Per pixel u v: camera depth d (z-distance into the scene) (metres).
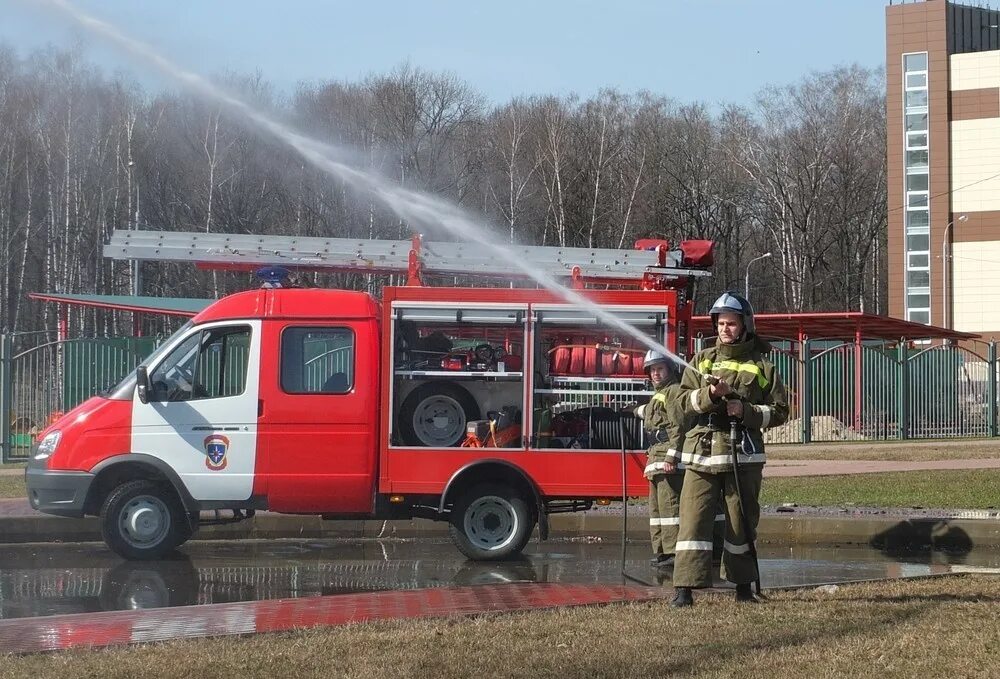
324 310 11.29
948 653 6.07
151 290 45.00
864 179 61.84
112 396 11.42
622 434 10.29
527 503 11.27
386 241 12.30
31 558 11.64
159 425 11.29
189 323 11.48
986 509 13.84
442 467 11.12
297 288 11.76
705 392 7.41
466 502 11.24
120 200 41.72
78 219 43.06
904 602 7.73
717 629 6.77
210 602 9.22
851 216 61.56
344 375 11.27
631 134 55.69
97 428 11.30
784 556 12.33
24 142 42.44
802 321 32.34
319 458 11.17
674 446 9.39
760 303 63.34
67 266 42.28
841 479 17.30
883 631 6.66
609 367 11.23
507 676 5.71
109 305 27.81
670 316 11.16
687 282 12.22
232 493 11.21
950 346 31.92
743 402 7.47
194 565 11.20
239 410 11.24
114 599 9.34
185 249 12.25
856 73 62.56
